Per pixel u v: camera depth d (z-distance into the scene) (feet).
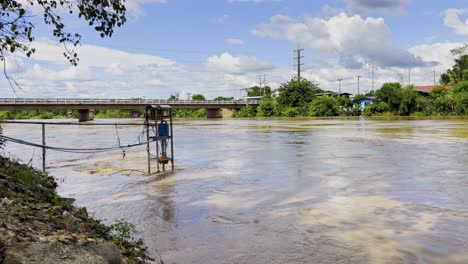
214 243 18.38
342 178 33.01
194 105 244.63
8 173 24.88
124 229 18.69
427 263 15.60
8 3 18.56
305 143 64.49
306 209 23.66
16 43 18.98
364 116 210.38
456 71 259.80
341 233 19.25
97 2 19.86
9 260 10.55
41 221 16.28
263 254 16.93
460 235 18.67
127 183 33.17
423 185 29.66
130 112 333.62
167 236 19.45
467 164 39.32
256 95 424.05
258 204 25.16
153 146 64.23
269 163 42.86
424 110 200.64
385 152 50.08
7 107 165.17
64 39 21.57
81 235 15.74
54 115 338.75
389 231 19.40
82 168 41.68
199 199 26.94
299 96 252.21
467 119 150.71
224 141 72.74
